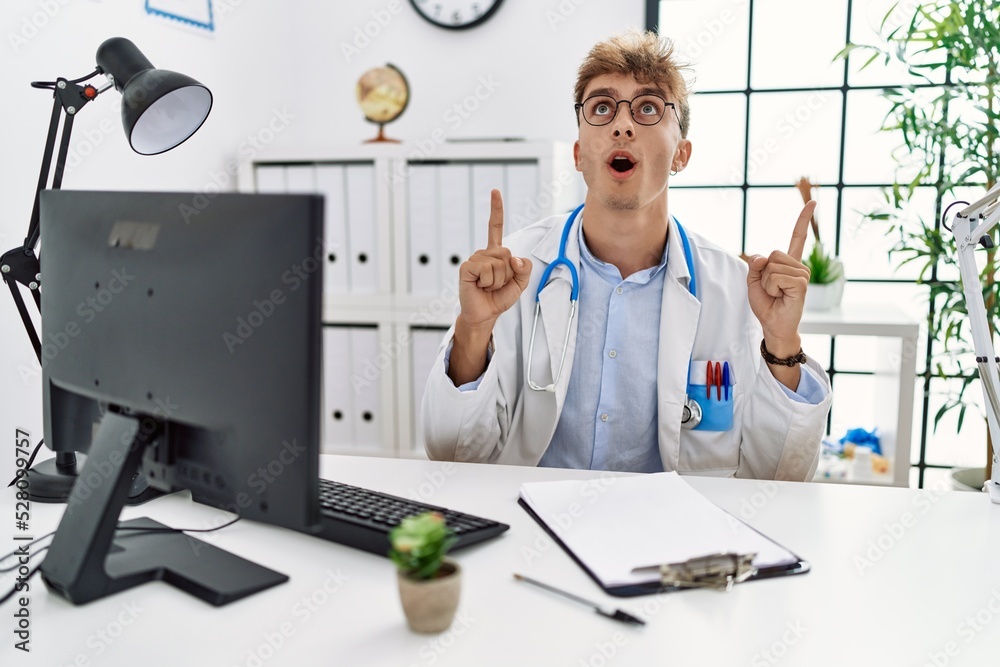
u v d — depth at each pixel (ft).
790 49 8.30
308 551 2.98
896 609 2.54
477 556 2.92
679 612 2.53
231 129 7.95
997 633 2.40
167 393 2.62
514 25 8.36
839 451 7.73
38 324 5.49
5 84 5.19
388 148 7.60
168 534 3.08
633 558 2.81
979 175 7.44
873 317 6.92
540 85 8.41
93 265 2.84
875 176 8.32
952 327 7.20
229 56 7.82
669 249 4.74
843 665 2.23
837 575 2.78
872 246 8.44
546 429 4.72
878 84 8.13
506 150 7.43
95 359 2.88
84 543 2.60
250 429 2.44
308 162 7.90
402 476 3.82
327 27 8.77
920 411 8.59
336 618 2.49
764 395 4.29
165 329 2.60
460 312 4.42
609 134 4.38
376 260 7.83
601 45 4.58
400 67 8.66
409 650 2.31
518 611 2.53
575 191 8.44
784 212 8.62
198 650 2.31
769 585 2.71
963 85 6.78
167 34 6.88
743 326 4.74
